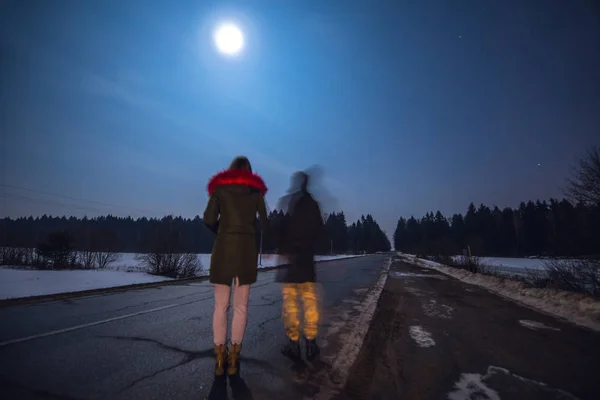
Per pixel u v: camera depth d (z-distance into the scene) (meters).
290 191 3.53
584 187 9.54
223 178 2.72
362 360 3.12
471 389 2.50
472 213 100.00
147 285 9.55
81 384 2.37
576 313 5.46
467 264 16.59
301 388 2.39
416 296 7.66
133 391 2.27
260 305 5.94
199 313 5.12
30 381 2.40
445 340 3.90
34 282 8.58
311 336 3.23
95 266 19.28
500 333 4.29
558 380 2.70
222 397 2.19
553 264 9.35
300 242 3.31
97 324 4.34
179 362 2.88
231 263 2.55
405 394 2.38
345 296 7.27
